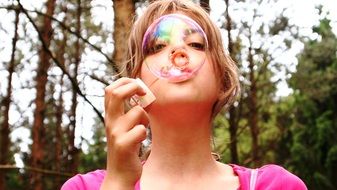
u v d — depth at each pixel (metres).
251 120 12.16
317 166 21.09
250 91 11.61
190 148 1.57
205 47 1.54
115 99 1.34
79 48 13.60
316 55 21.45
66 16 13.38
